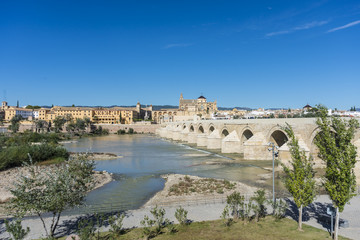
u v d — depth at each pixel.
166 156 73.56
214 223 22.73
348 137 17.98
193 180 41.56
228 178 43.75
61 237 20.61
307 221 23.19
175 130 139.12
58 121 173.00
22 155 57.28
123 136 171.12
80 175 21.70
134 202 32.06
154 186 40.38
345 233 20.16
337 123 18.67
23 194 19.03
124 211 27.78
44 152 62.47
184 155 74.62
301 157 20.72
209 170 51.22
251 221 23.06
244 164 56.06
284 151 47.56
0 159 51.94
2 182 41.25
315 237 19.28
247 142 61.62
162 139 144.25
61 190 19.73
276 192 33.88
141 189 38.72
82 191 21.34
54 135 115.38
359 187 32.88
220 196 32.38
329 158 18.41
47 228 22.73
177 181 41.25
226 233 20.33
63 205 19.62
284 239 18.95
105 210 28.55
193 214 25.64
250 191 34.56
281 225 21.95
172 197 32.59
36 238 20.44
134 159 69.19
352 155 17.78
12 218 25.55
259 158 60.31
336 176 18.11
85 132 181.62
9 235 20.97
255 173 47.00
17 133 147.88
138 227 22.59
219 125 88.56
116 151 87.56
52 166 54.84
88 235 18.22
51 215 26.72
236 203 24.12
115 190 38.28
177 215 22.72
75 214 27.05
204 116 191.12
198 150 87.12
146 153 81.19
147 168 55.78
